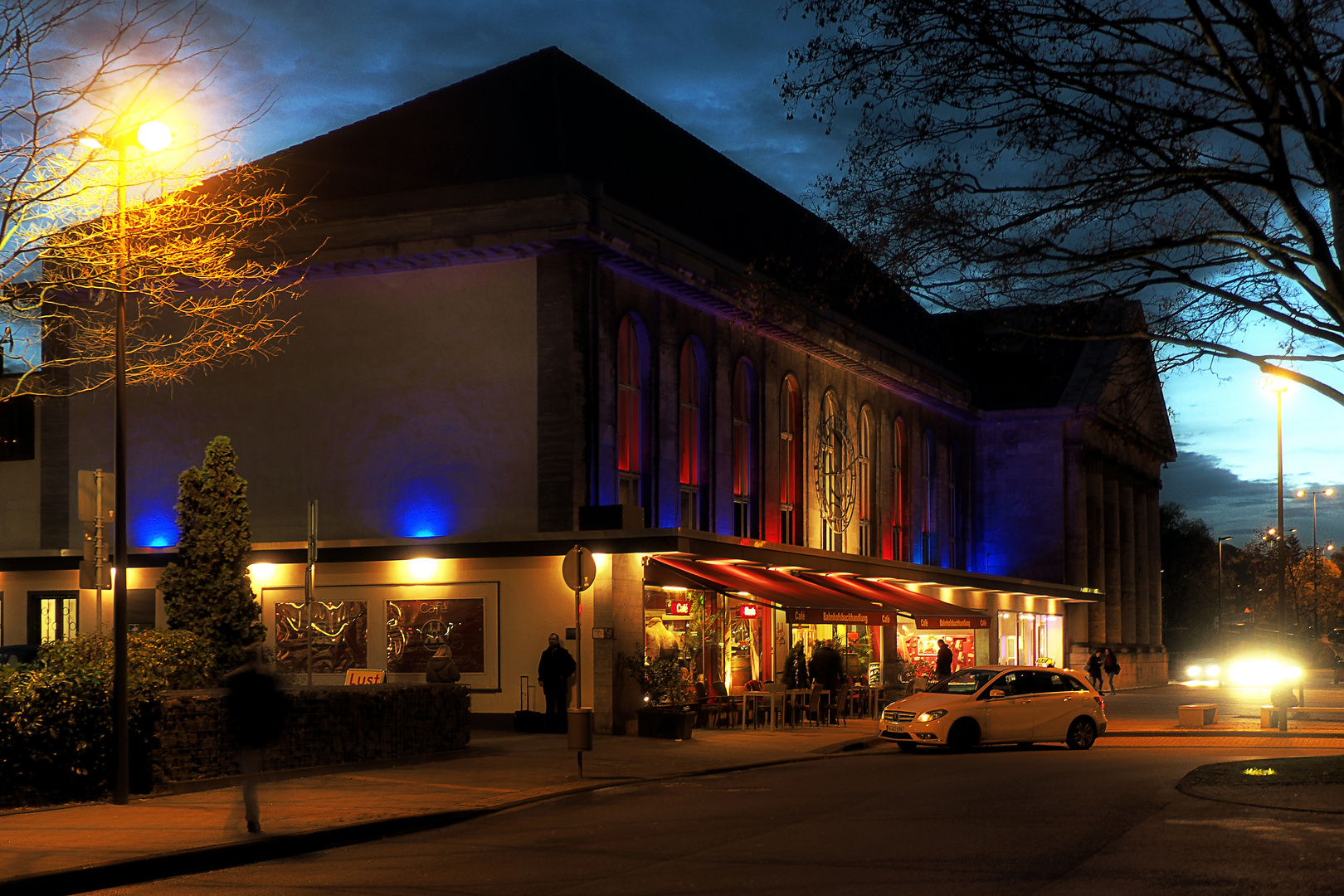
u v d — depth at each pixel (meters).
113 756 15.78
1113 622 66.88
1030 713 24.77
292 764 18.28
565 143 33.91
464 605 27.66
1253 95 15.09
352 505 32.53
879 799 15.73
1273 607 113.00
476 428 31.62
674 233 35.47
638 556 26.91
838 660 30.73
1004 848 11.60
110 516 17.00
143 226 16.94
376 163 34.91
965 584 45.50
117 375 15.30
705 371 37.62
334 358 33.06
